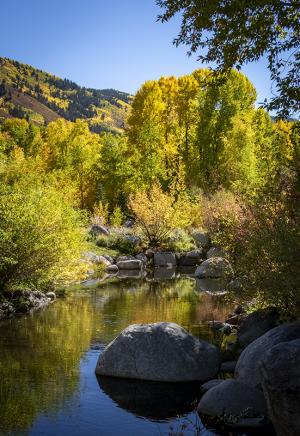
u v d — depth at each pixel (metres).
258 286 8.80
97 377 8.21
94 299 15.73
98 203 40.78
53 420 6.48
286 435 5.34
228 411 6.45
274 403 5.41
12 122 103.19
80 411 6.80
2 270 13.80
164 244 29.00
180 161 38.28
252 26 8.59
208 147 40.03
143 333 8.47
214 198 27.94
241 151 36.19
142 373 8.13
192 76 45.91
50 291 16.33
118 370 8.23
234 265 12.41
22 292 14.19
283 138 9.90
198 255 27.73
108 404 7.07
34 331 11.26
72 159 43.38
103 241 27.80
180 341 8.36
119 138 40.88
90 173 42.66
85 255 23.89
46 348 9.87
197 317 13.09
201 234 30.20
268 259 8.82
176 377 8.02
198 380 8.09
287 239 7.83
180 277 22.16
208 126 40.22
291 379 5.35
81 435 6.06
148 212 29.08
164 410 6.87
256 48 8.90
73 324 12.02
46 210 14.72
